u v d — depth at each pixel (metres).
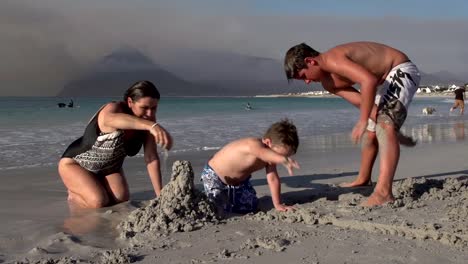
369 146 5.04
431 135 11.88
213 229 3.63
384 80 4.42
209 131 13.15
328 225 3.65
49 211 4.52
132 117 4.43
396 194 4.39
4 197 5.21
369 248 3.08
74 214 4.39
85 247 3.33
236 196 4.35
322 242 3.23
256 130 13.30
